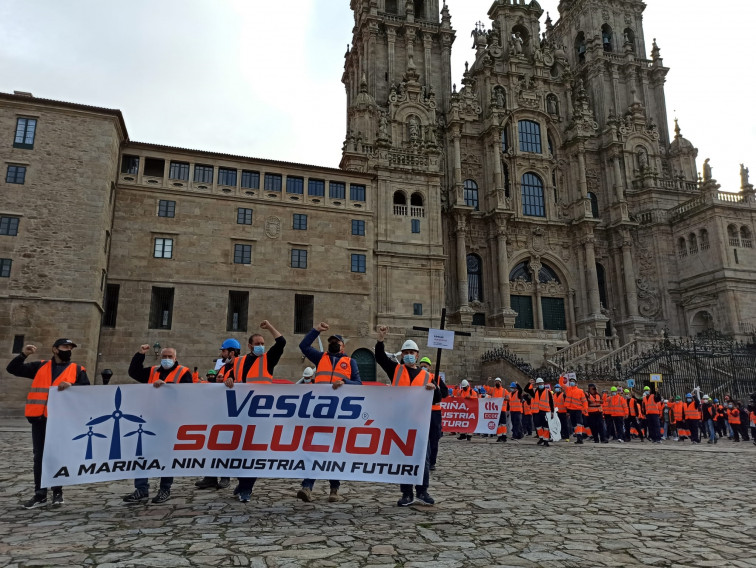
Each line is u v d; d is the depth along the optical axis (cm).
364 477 912
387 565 606
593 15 6738
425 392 945
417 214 4734
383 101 5656
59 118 3447
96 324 3397
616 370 3550
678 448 2139
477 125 5891
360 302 4172
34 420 920
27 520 802
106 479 898
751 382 3709
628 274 5769
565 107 6300
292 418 934
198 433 927
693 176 6347
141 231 3747
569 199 6025
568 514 889
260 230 4019
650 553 668
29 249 3244
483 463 1606
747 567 616
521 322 5541
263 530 750
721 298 5272
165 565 593
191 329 3712
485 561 627
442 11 6088
